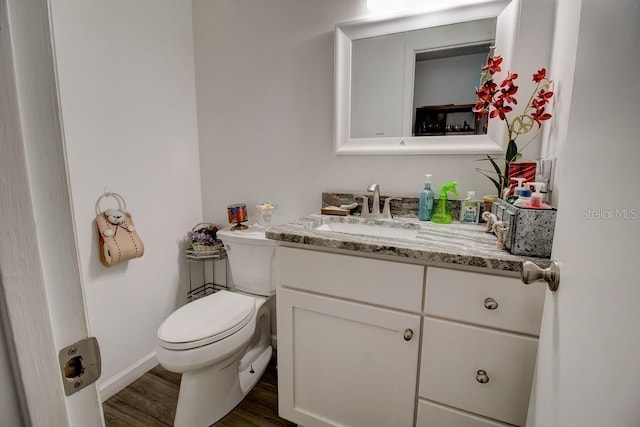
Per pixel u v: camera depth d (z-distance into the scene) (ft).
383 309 3.24
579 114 1.76
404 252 2.99
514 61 4.00
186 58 5.96
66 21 4.08
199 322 4.21
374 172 5.00
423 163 4.68
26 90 0.92
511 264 2.63
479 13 4.11
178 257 6.05
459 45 4.28
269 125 5.65
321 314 3.58
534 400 2.34
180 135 5.94
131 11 4.90
